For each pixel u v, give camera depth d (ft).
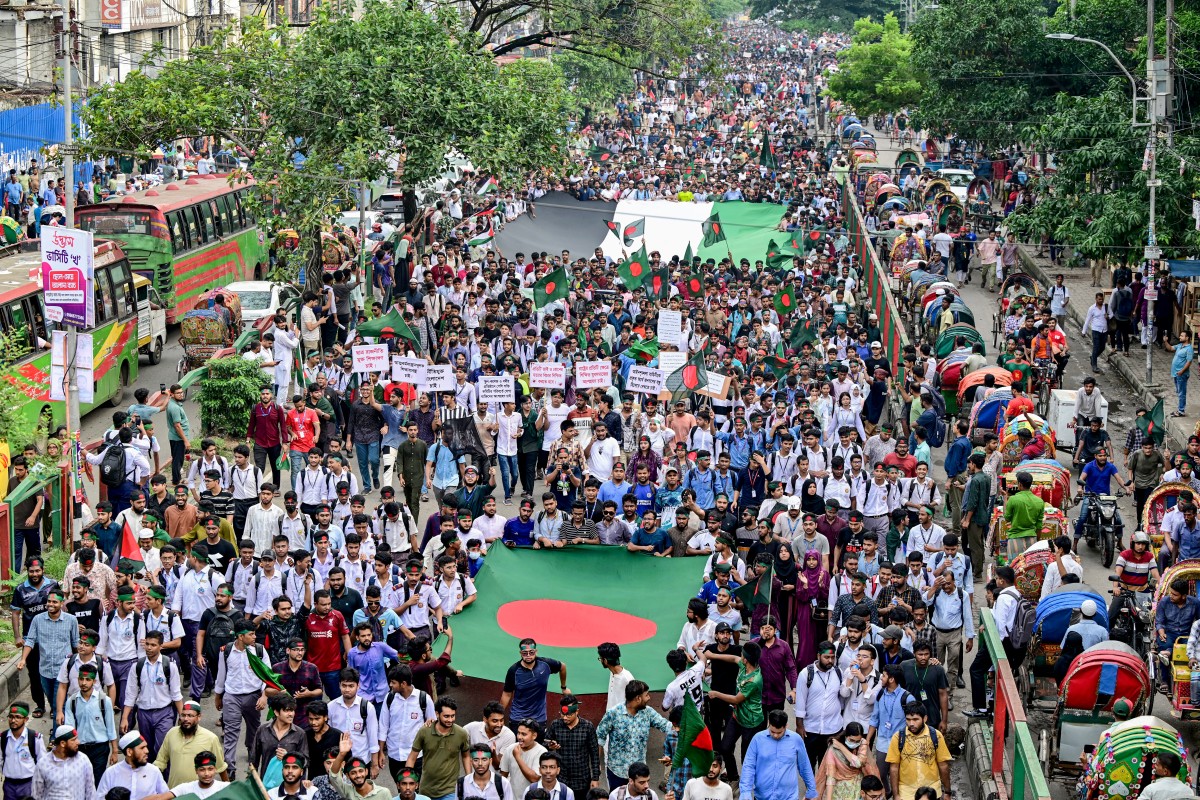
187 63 113.70
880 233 153.99
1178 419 98.17
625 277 115.24
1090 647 52.11
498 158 111.55
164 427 92.38
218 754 45.44
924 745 46.78
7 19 148.87
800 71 438.81
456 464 74.23
